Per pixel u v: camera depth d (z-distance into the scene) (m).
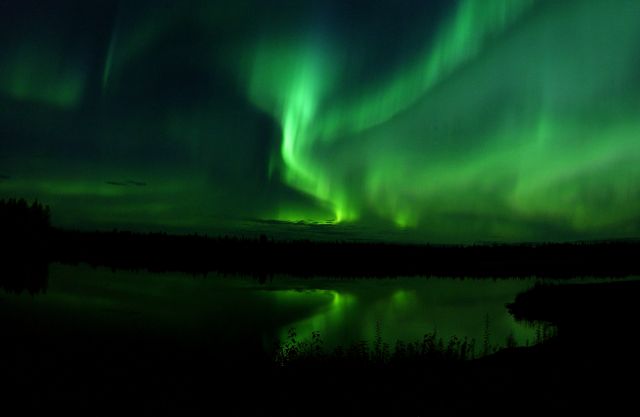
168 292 61.09
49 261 107.69
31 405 12.98
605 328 25.78
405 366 15.19
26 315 36.12
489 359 16.38
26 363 19.56
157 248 157.25
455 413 10.41
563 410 10.18
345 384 13.07
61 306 41.97
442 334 31.44
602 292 49.31
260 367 15.66
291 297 62.53
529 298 51.84
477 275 121.00
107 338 27.86
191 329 33.34
